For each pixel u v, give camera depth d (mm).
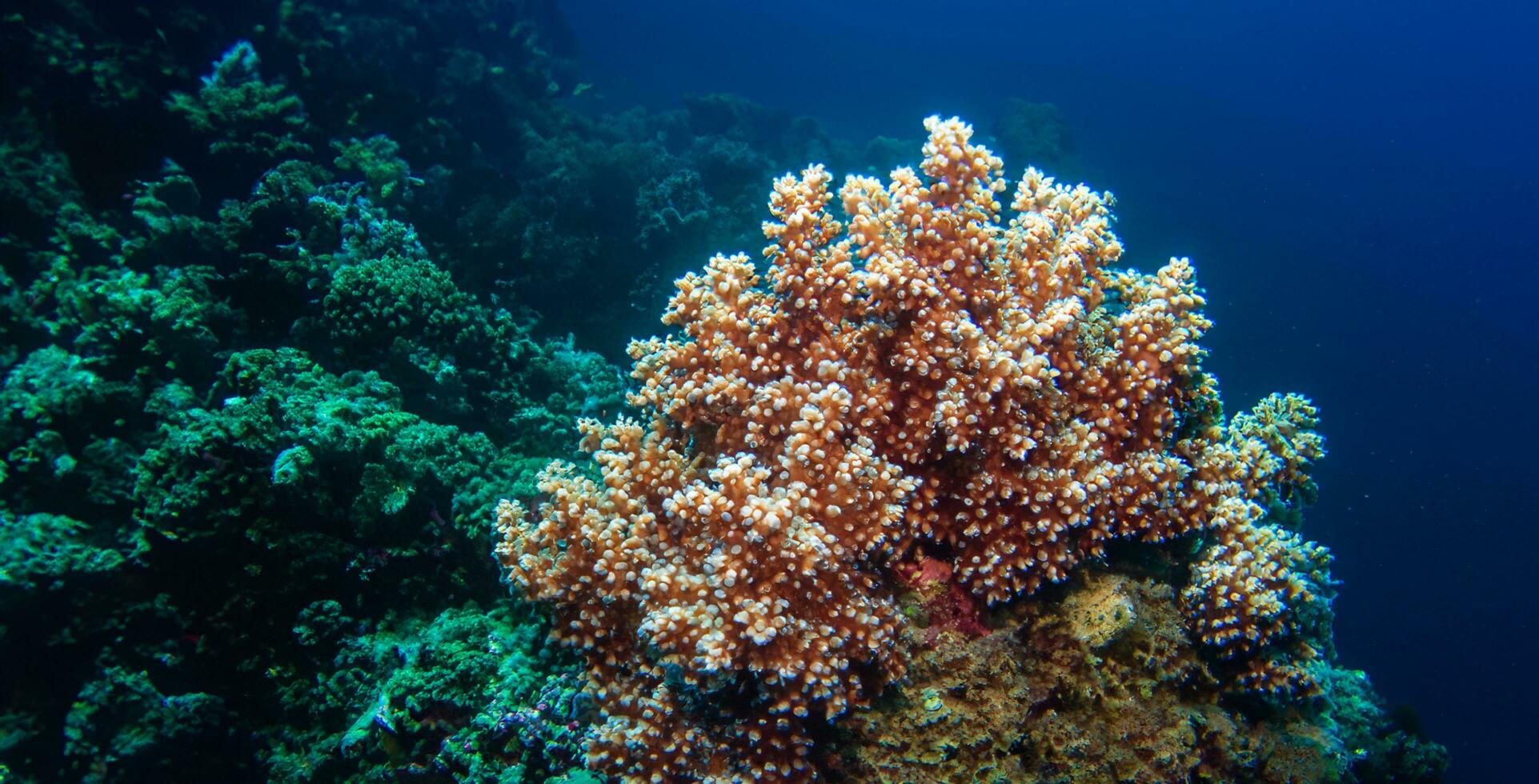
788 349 3994
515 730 4238
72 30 9633
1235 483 4211
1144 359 3934
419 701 4461
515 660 4660
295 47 12148
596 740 3479
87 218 8453
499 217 12172
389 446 5711
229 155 9805
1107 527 3781
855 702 3322
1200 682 4008
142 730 5184
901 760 3361
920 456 3734
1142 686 3740
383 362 7180
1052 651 3752
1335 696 7320
